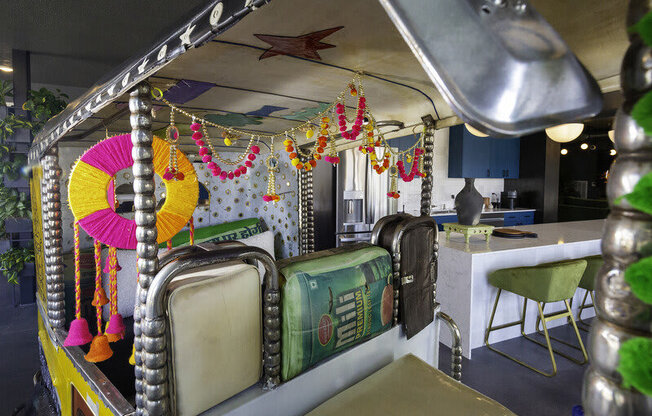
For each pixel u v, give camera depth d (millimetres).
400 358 1756
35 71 4941
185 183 1885
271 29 1163
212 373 1201
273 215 4043
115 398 1445
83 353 1947
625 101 433
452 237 3986
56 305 2402
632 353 411
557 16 975
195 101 1978
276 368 1331
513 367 3037
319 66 1506
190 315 1135
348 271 1536
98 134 2709
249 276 1305
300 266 1422
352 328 1548
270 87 1770
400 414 1375
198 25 912
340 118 1796
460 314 3297
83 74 5105
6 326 4090
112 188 1929
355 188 5086
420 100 1952
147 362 1098
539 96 373
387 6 433
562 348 3363
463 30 389
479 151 6664
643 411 425
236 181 3930
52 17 3381
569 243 3723
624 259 433
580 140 7621
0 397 2797
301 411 1427
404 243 1793
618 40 1070
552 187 6930
